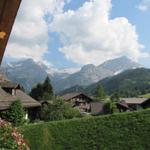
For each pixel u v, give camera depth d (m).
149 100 60.91
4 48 4.20
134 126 28.19
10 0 3.27
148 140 27.59
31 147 28.59
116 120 28.61
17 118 32.91
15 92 41.75
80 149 29.00
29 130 28.72
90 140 28.92
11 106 33.19
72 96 98.94
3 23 3.67
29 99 45.78
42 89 96.81
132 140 28.06
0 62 4.71
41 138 29.05
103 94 134.88
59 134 29.44
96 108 90.44
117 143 28.41
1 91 37.78
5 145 13.06
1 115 33.22
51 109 52.00
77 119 29.38
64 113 52.47
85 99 100.75
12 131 13.49
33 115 49.84
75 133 29.25
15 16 3.57
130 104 107.88
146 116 27.92
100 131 28.81
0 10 3.43
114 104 72.50
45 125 29.47
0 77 7.84
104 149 28.53
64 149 29.28
